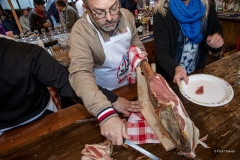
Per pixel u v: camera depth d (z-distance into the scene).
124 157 0.68
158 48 1.20
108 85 1.24
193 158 0.66
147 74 0.82
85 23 0.88
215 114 0.83
